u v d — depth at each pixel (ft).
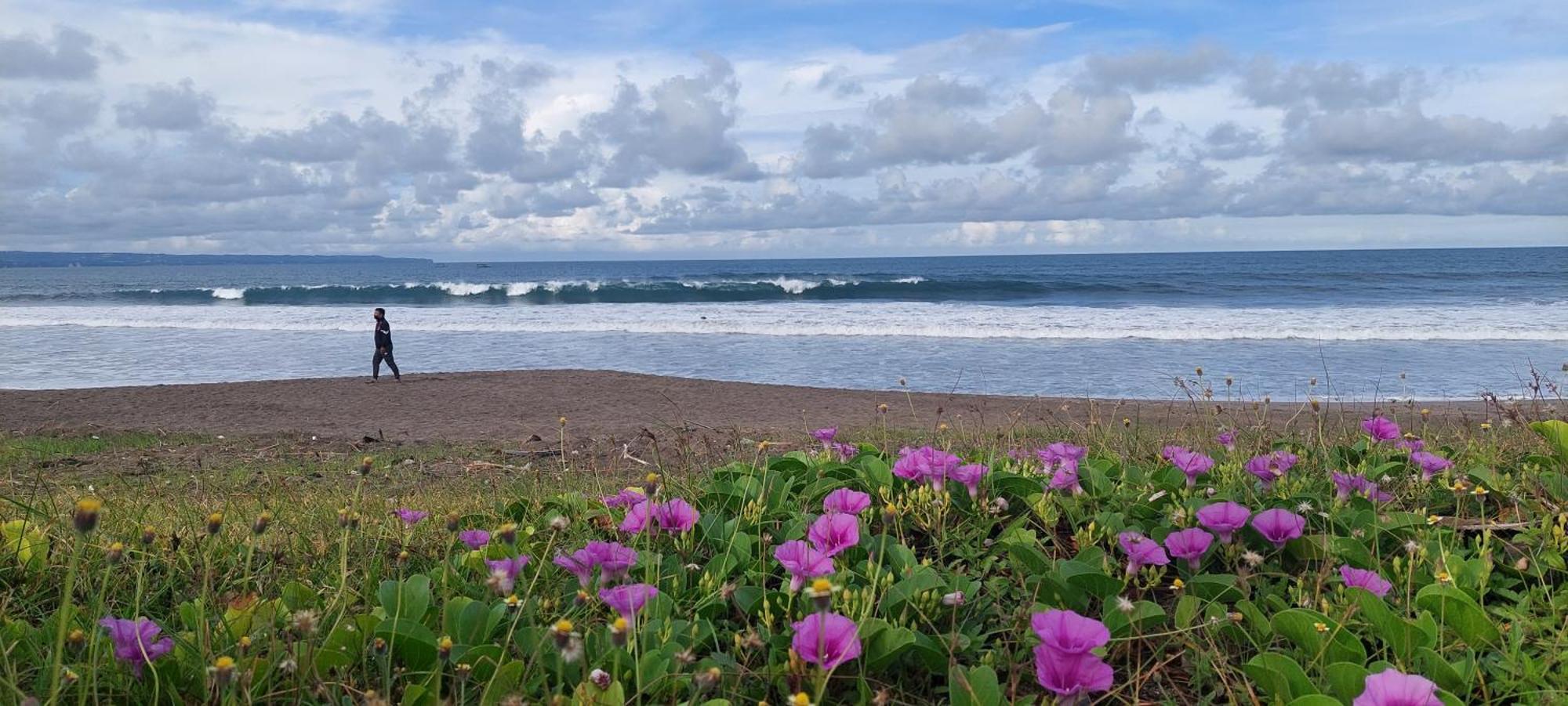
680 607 8.31
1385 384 59.47
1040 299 149.59
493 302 156.04
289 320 123.85
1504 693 6.75
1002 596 8.47
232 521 12.73
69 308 153.89
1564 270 228.02
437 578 9.17
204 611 7.38
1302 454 12.84
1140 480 11.74
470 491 17.61
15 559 9.69
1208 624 7.47
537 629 7.36
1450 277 192.65
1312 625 7.12
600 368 76.64
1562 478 10.66
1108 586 8.02
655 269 506.48
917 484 11.18
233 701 6.01
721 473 12.50
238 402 54.60
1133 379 63.62
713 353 84.58
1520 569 8.05
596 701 6.25
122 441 35.09
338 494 16.35
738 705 6.87
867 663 7.06
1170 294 155.74
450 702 6.46
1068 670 5.96
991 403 48.16
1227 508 8.82
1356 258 430.20
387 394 57.47
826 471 12.06
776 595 8.34
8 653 7.10
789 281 164.25
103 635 6.95
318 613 7.80
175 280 389.39
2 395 56.75
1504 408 14.83
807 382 67.26
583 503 11.78
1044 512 10.13
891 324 105.60
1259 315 111.14
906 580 8.21
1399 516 9.66
